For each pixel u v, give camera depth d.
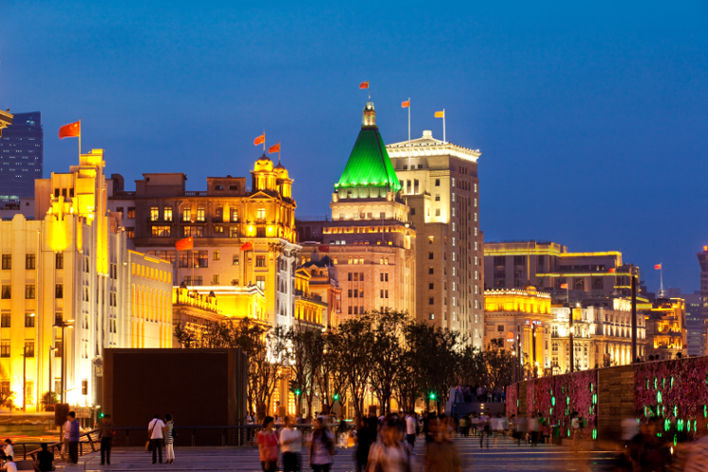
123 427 109.19
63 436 92.75
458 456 41.66
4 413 176.50
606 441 57.81
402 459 43.12
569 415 115.75
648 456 39.41
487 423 117.81
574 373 113.50
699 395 77.06
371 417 63.16
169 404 112.56
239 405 116.12
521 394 158.38
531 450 111.19
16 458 108.31
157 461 91.50
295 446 62.38
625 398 94.06
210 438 113.38
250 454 100.19
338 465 84.81
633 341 127.38
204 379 112.69
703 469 28.66
